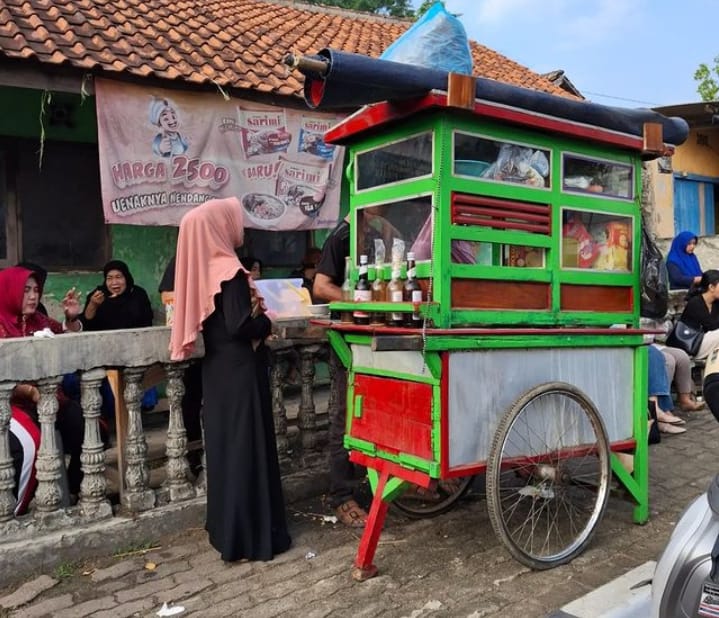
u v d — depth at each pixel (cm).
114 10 741
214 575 347
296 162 729
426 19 350
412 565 354
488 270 332
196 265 355
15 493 363
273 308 462
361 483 471
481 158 331
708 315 701
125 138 618
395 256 338
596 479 417
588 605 287
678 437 606
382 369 345
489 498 321
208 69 672
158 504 392
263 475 363
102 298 610
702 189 1310
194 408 454
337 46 920
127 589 333
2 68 552
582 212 379
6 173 668
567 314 367
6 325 421
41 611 313
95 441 371
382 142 353
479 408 326
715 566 194
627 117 382
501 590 325
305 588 332
